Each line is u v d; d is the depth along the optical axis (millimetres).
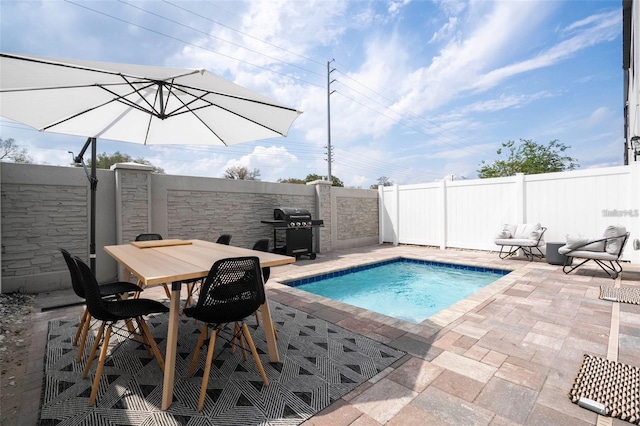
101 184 5254
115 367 2479
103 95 3123
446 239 9414
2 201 4461
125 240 5340
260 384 2213
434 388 2143
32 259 4664
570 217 7129
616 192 6539
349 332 3141
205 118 3746
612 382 2143
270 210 7871
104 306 2229
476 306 3904
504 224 7766
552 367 2404
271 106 3188
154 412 1920
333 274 6445
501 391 2098
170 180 6086
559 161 17359
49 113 3158
